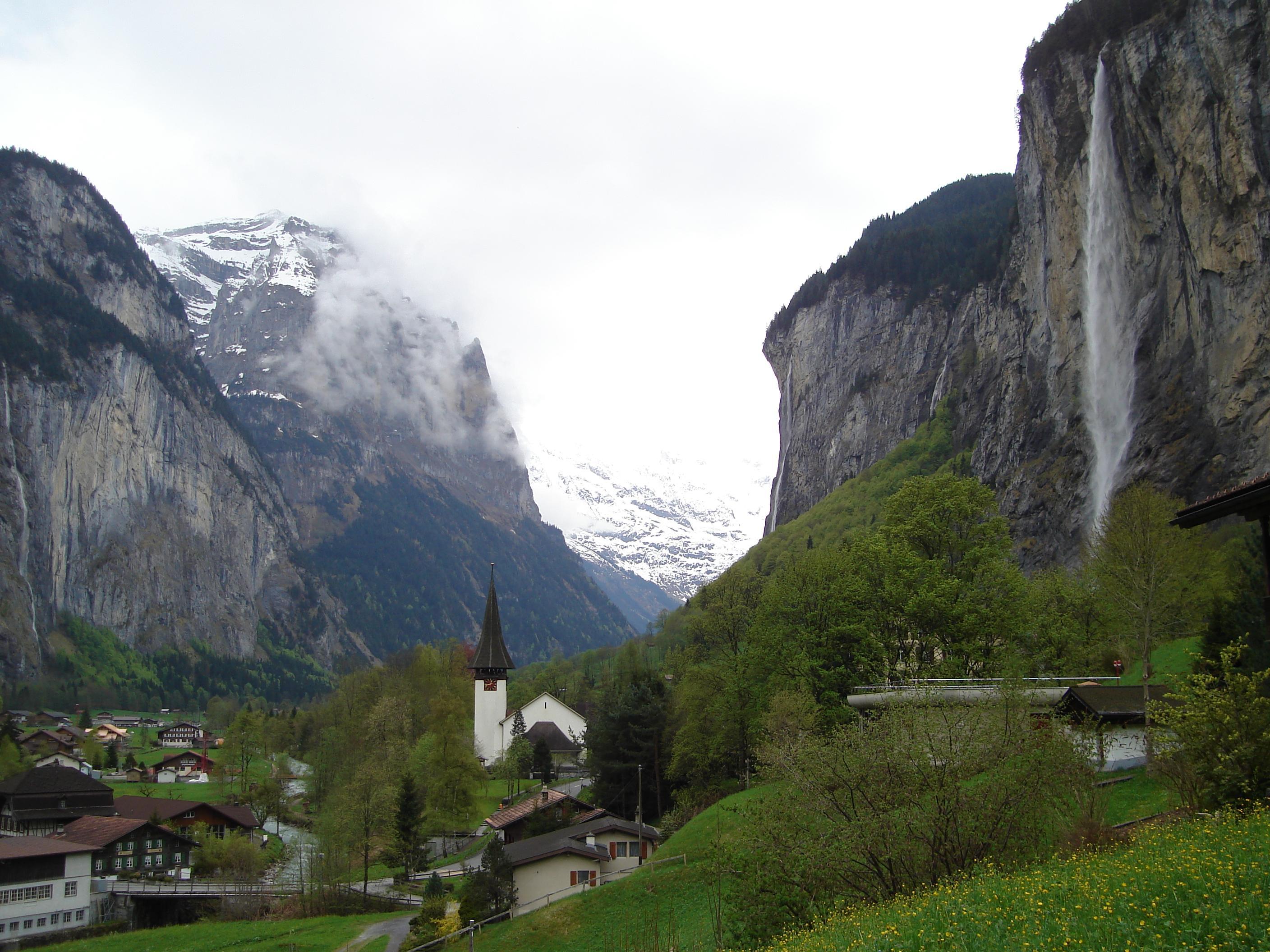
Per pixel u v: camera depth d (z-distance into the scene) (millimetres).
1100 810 34219
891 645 69188
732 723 74062
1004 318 159250
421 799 99062
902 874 32938
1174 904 21578
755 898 33312
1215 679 33781
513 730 159125
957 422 198375
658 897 52375
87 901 84812
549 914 54000
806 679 67562
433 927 61031
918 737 34594
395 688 157500
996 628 64500
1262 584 46594
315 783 127688
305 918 78375
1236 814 29344
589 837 68812
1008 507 133750
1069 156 131250
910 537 72375
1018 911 24016
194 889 86875
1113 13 125250
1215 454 96500
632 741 88250
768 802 35719
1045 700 42000
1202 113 103000
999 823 32500
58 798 107562
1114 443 114562
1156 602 58062
